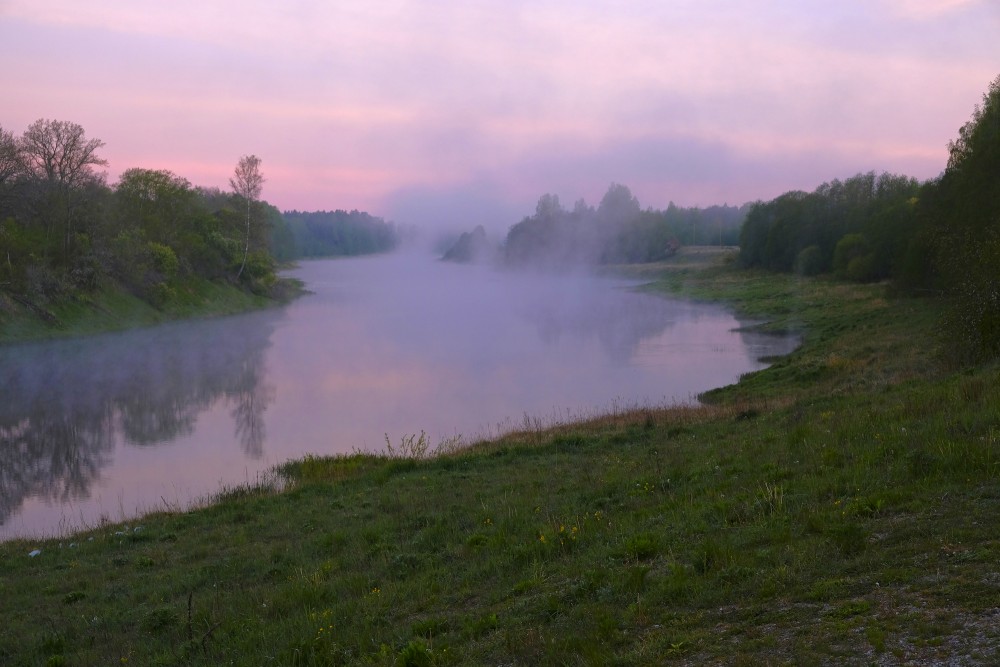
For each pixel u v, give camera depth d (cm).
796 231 8675
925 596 562
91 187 6091
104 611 991
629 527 927
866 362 2775
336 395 3416
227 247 7750
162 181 7325
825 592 601
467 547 1002
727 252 12000
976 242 2208
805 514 812
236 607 909
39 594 1120
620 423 2145
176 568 1183
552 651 593
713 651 542
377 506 1433
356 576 948
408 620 769
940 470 859
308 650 708
